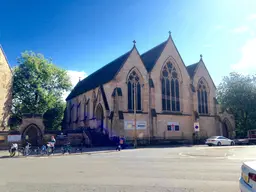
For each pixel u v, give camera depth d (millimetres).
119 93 38844
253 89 49844
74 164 15562
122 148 32500
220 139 37312
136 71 42281
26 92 49750
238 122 54469
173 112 44750
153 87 42531
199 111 48656
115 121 37906
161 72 44594
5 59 43031
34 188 8516
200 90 49656
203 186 8594
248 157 18391
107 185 8883
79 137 37625
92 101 46594
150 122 41375
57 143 36281
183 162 15688
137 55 42812
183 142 44281
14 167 14547
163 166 13867
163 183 9156
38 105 50375
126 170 12516
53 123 61969
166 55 45812
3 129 41281
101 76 48531
